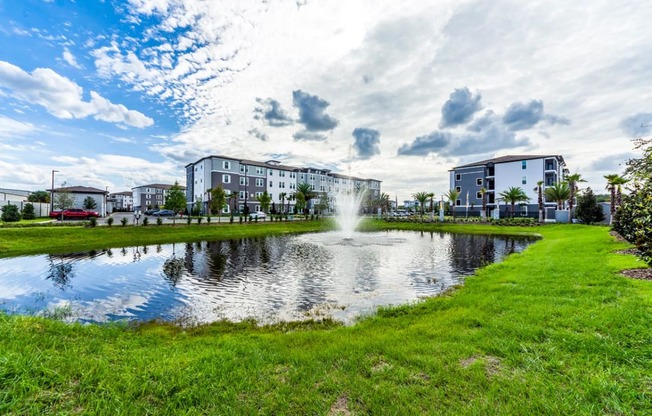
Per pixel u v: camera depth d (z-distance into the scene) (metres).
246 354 3.68
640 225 7.03
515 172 45.47
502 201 46.03
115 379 2.82
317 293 8.01
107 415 2.33
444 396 2.56
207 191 41.66
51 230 18.39
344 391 2.70
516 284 6.89
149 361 3.33
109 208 56.56
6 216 26.08
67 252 15.34
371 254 14.61
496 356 3.29
